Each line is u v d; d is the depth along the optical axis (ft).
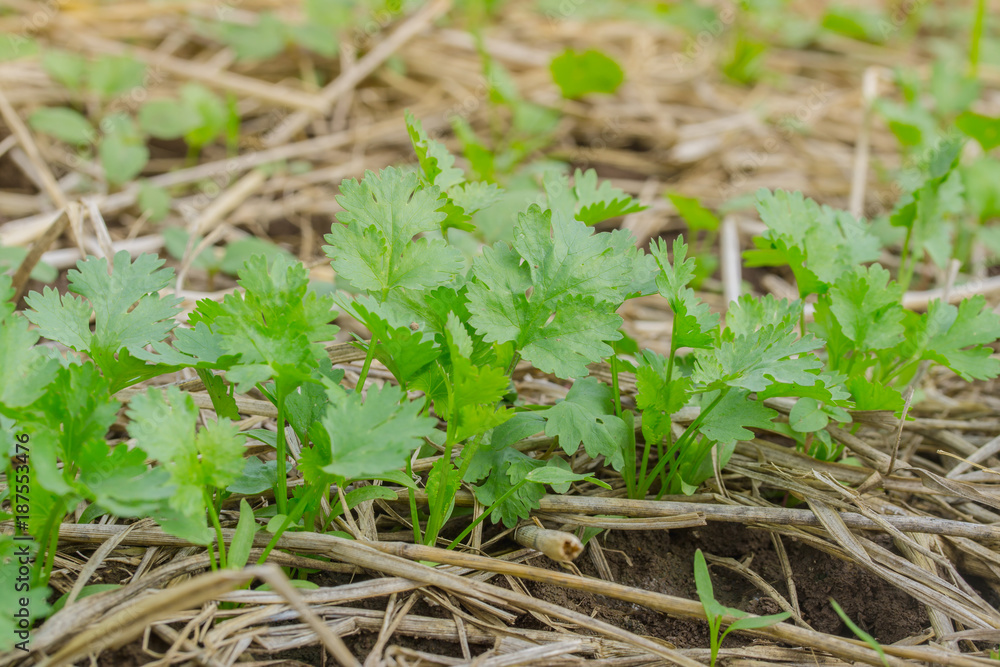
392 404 2.56
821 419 2.71
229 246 3.09
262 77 4.25
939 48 4.91
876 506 2.78
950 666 2.60
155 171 3.61
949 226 3.23
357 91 4.25
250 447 2.79
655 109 4.29
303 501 2.61
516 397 2.81
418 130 2.71
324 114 4.09
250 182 3.45
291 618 2.60
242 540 2.58
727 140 4.12
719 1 4.99
